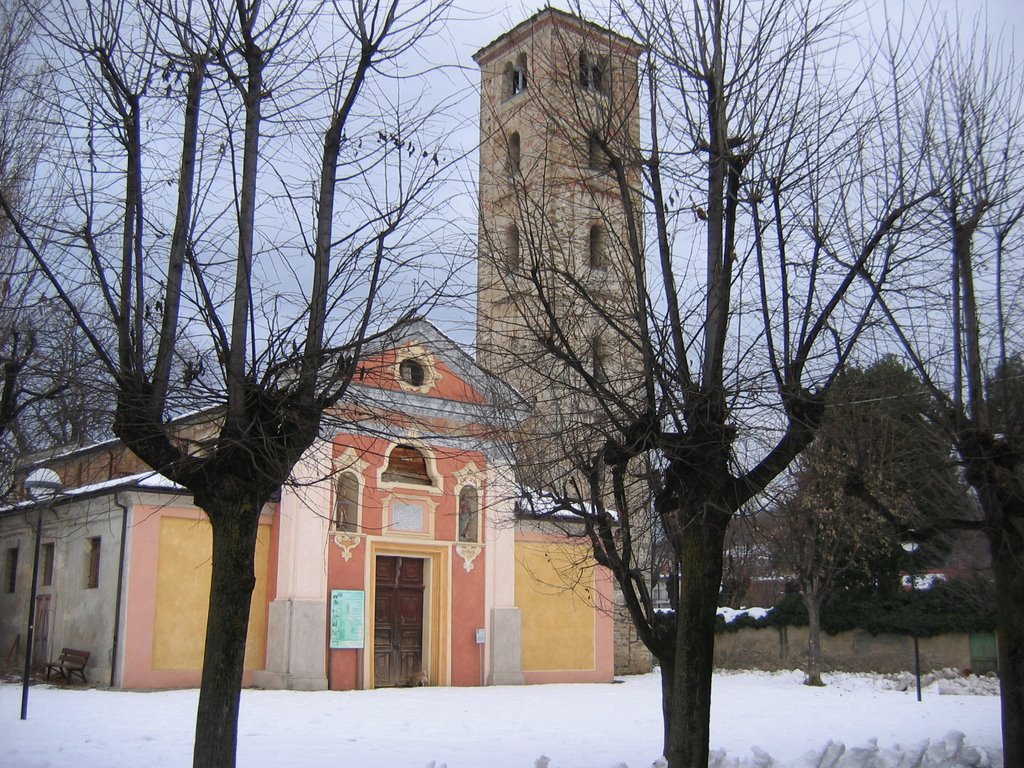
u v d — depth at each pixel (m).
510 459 14.55
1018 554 12.95
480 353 12.23
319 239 10.30
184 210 10.02
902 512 14.55
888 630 37.22
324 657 28.81
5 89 13.16
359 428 11.73
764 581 49.75
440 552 31.59
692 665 10.30
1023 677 12.86
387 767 14.49
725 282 10.83
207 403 10.00
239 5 10.23
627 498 13.77
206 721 9.12
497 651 32.03
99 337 10.58
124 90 9.89
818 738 18.95
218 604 9.39
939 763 14.34
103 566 28.31
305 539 29.05
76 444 15.82
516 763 14.98
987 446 12.32
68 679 27.75
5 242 13.87
